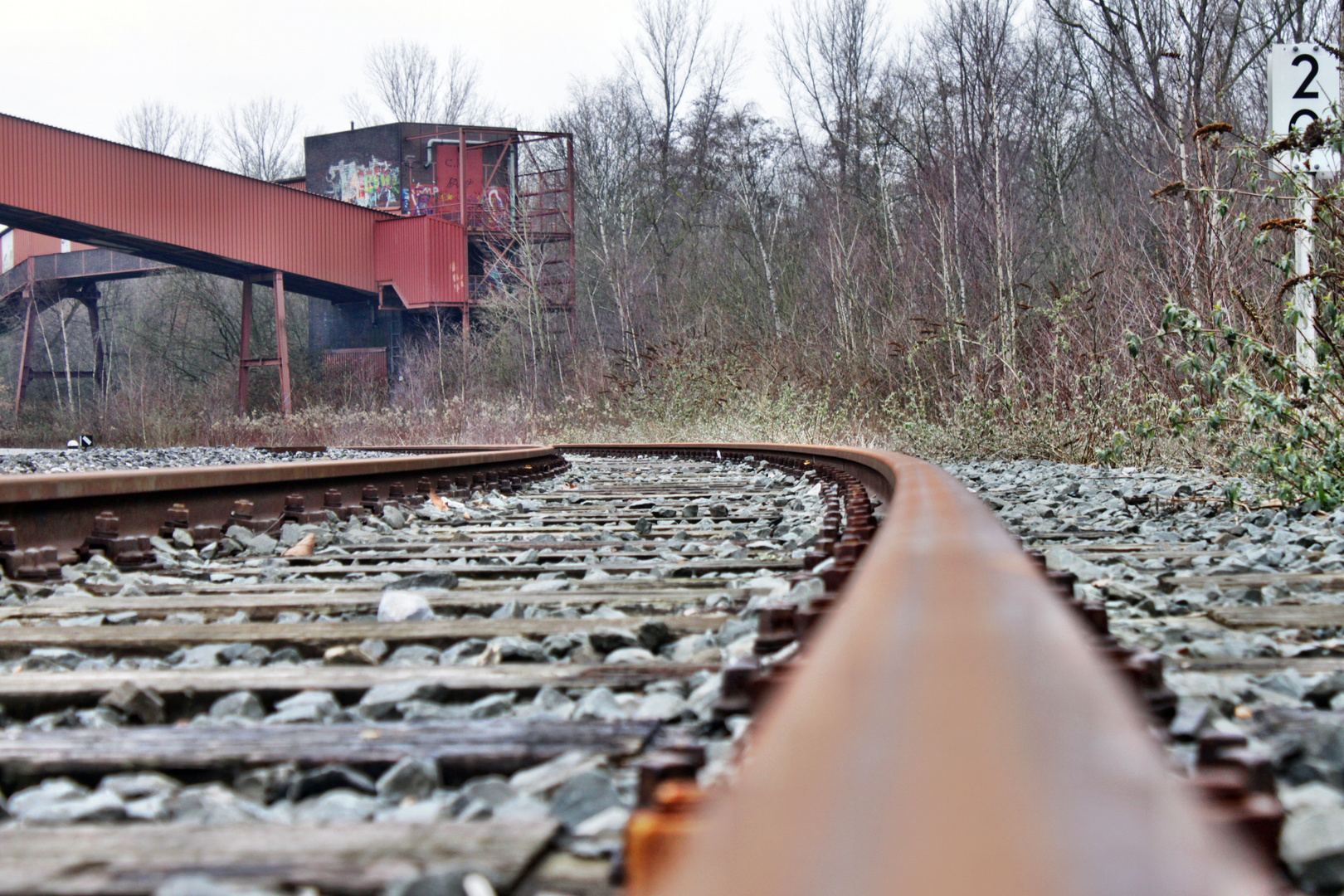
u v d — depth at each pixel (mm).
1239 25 21953
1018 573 965
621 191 52875
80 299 57281
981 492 8859
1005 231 25750
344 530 7184
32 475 5223
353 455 25609
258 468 7094
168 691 2697
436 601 4051
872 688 605
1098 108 32500
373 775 2018
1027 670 615
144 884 1374
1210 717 2131
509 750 2037
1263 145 7566
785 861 409
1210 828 459
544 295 46594
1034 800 414
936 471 3541
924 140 35375
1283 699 2383
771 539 6309
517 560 5684
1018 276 27188
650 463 17406
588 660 3162
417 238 47125
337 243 45844
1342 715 2117
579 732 2143
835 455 9867
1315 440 7027
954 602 819
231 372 55812
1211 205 10609
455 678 2752
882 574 1030
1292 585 4145
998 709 527
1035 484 9836
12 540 4887
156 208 38594
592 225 53031
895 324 25219
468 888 1326
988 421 14219
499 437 33219
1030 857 360
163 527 6102
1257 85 22922
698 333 32906
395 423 36719
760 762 574
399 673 2797
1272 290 10070
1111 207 23891
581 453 23891
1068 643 696
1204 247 11000
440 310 49562
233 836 1561
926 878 343
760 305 38625
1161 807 441
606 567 5020
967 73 32719
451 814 1807
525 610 3836
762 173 45844
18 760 2049
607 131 54719
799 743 558
